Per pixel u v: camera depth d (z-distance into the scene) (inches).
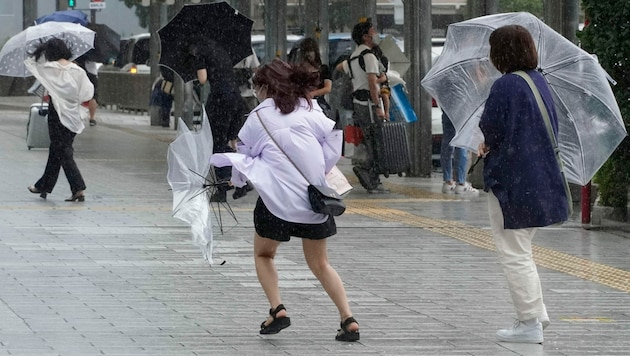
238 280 528.1
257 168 410.0
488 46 463.5
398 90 911.7
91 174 970.1
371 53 867.4
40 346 393.7
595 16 695.7
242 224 703.7
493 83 433.4
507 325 443.5
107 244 621.3
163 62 824.3
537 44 455.2
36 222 695.7
